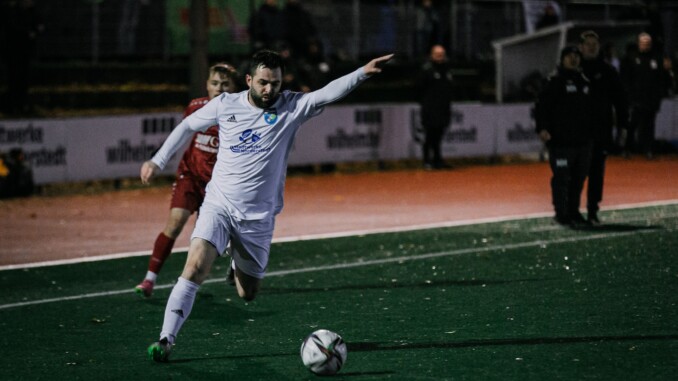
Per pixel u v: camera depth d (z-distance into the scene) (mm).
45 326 27734
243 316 28453
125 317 28797
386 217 47906
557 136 41719
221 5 75312
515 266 35031
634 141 72250
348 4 81375
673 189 56312
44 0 73875
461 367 22641
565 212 43125
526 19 84188
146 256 38875
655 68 69062
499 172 65750
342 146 65875
